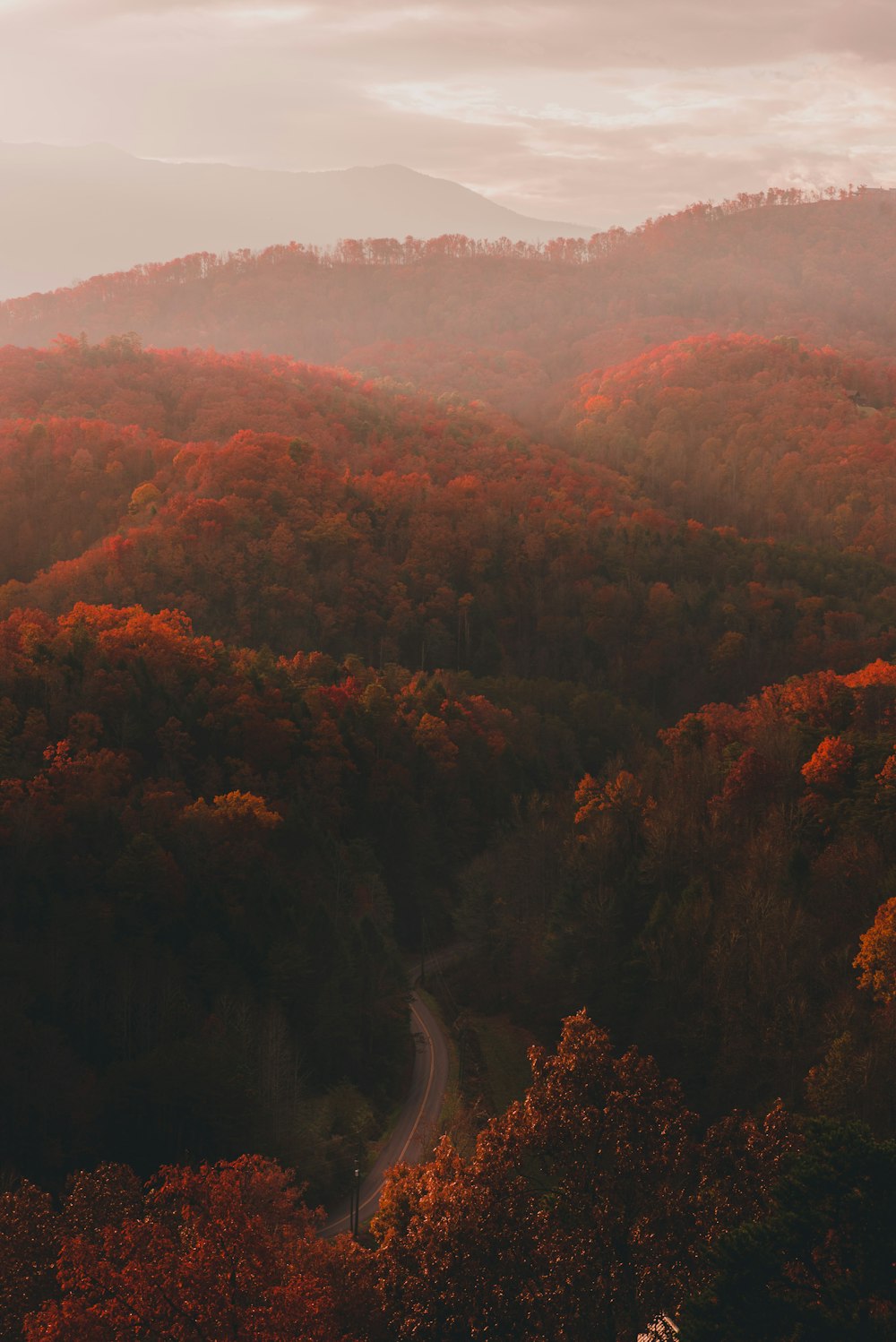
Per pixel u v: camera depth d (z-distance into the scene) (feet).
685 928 282.56
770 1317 97.71
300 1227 161.38
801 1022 237.66
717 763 365.40
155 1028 285.23
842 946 255.09
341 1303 131.54
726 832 320.09
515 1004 345.10
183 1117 244.83
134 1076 251.39
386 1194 149.59
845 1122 108.06
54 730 422.82
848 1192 100.58
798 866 285.02
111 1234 131.95
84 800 364.38
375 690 492.95
